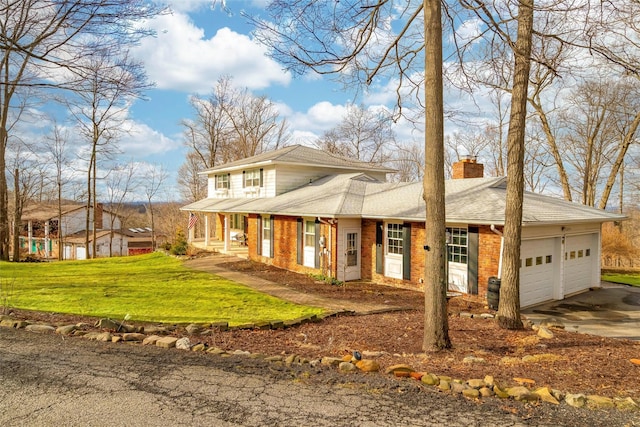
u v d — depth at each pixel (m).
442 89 6.50
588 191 29.23
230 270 17.72
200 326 7.86
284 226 18.09
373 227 15.23
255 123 44.31
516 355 6.47
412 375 4.97
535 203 13.62
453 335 7.80
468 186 14.73
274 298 12.06
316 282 14.84
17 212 30.20
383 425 3.68
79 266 20.30
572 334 8.27
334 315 9.68
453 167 17.41
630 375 5.39
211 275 16.42
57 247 42.59
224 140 43.25
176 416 3.81
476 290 12.02
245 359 5.63
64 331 6.77
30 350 5.77
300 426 3.64
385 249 14.77
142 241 47.44
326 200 16.66
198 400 4.18
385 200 15.92
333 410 3.98
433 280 6.57
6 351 5.71
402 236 14.10
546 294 12.89
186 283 14.55
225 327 8.02
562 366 5.75
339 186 18.52
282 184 21.52
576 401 4.21
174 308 10.41
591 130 27.38
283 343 7.17
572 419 3.87
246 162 23.91
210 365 5.29
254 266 18.67
